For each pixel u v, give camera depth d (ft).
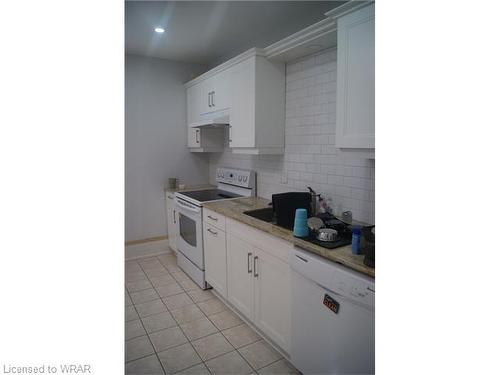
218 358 6.50
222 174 11.63
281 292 6.13
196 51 11.16
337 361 4.76
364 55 5.20
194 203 9.48
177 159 12.89
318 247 5.11
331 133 7.32
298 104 8.23
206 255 9.25
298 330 5.52
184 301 8.87
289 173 8.72
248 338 7.16
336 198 7.29
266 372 6.11
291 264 5.50
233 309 8.32
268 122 8.48
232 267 7.86
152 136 12.27
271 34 9.12
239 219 7.26
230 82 9.30
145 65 11.85
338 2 7.14
